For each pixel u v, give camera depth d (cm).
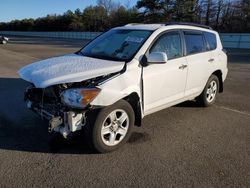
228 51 2648
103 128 371
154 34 444
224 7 5050
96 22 7538
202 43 558
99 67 379
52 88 366
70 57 454
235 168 350
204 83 570
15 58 1483
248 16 4547
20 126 466
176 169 344
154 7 4784
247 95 735
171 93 478
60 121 348
